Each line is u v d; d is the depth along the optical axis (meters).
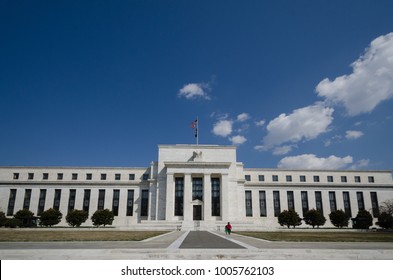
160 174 72.94
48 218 63.75
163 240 24.95
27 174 78.31
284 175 81.00
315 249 16.84
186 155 74.88
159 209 70.19
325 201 78.50
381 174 81.62
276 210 77.75
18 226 62.38
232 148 75.62
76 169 79.12
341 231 53.22
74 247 17.64
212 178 71.75
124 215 75.12
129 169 79.31
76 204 75.75
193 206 69.00
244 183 75.44
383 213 64.31
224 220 66.56
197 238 28.47
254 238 28.47
